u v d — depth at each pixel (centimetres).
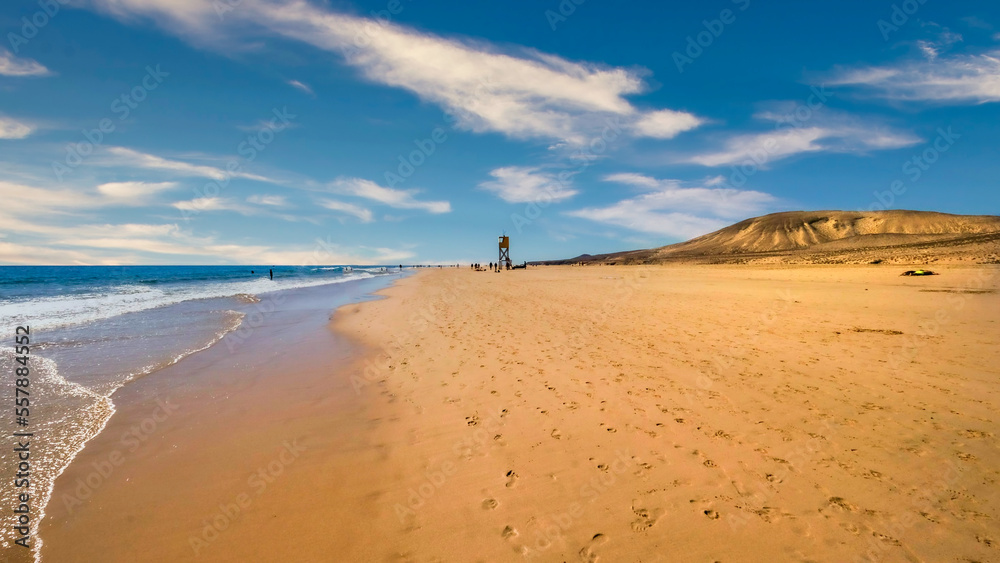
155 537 350
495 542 345
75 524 364
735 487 411
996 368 713
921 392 627
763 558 320
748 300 1655
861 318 1173
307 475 449
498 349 964
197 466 468
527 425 560
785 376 719
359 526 366
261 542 345
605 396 651
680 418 566
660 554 327
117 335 1215
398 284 3875
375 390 724
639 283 2842
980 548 321
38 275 6425
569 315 1438
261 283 4194
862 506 376
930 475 419
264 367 880
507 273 6281
